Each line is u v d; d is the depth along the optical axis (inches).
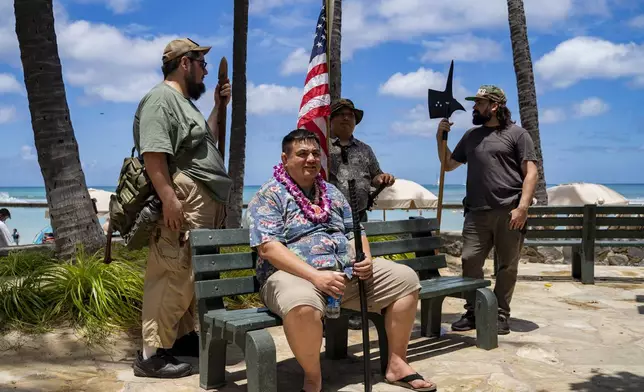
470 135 190.5
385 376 143.2
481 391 134.9
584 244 286.5
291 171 140.6
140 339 170.7
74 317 174.1
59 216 219.6
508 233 181.8
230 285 141.4
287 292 126.3
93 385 137.1
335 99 299.4
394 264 142.4
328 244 136.1
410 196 579.5
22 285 180.5
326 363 158.9
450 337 184.9
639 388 137.2
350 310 143.3
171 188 139.2
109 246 154.6
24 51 218.5
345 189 182.1
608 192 543.5
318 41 180.7
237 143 366.0
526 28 391.2
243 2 363.9
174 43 149.3
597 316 214.2
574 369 151.9
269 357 121.6
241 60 365.7
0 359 150.4
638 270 324.8
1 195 3435.0
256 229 134.3
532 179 178.1
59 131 220.8
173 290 143.1
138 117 145.6
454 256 330.6
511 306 233.8
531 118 387.5
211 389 136.8
